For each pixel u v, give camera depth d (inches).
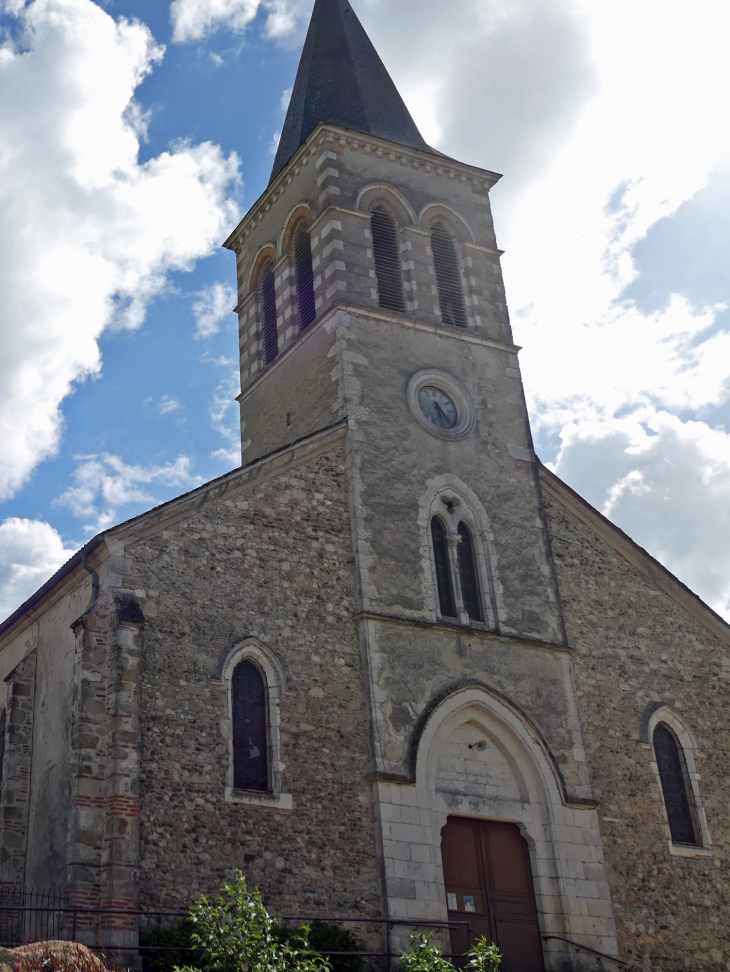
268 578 823.1
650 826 893.8
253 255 1168.2
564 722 893.8
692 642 1000.9
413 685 839.1
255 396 1083.9
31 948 574.6
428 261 1062.4
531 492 986.7
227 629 788.0
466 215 1118.4
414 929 757.3
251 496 844.6
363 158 1081.4
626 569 1001.5
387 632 847.1
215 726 752.3
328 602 841.5
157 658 751.7
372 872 767.1
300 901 733.3
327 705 804.6
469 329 1053.8
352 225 1033.5
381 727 810.2
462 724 856.9
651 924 855.7
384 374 964.0
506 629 907.4
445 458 956.0
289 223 1098.1
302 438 887.7
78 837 685.3
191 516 810.8
